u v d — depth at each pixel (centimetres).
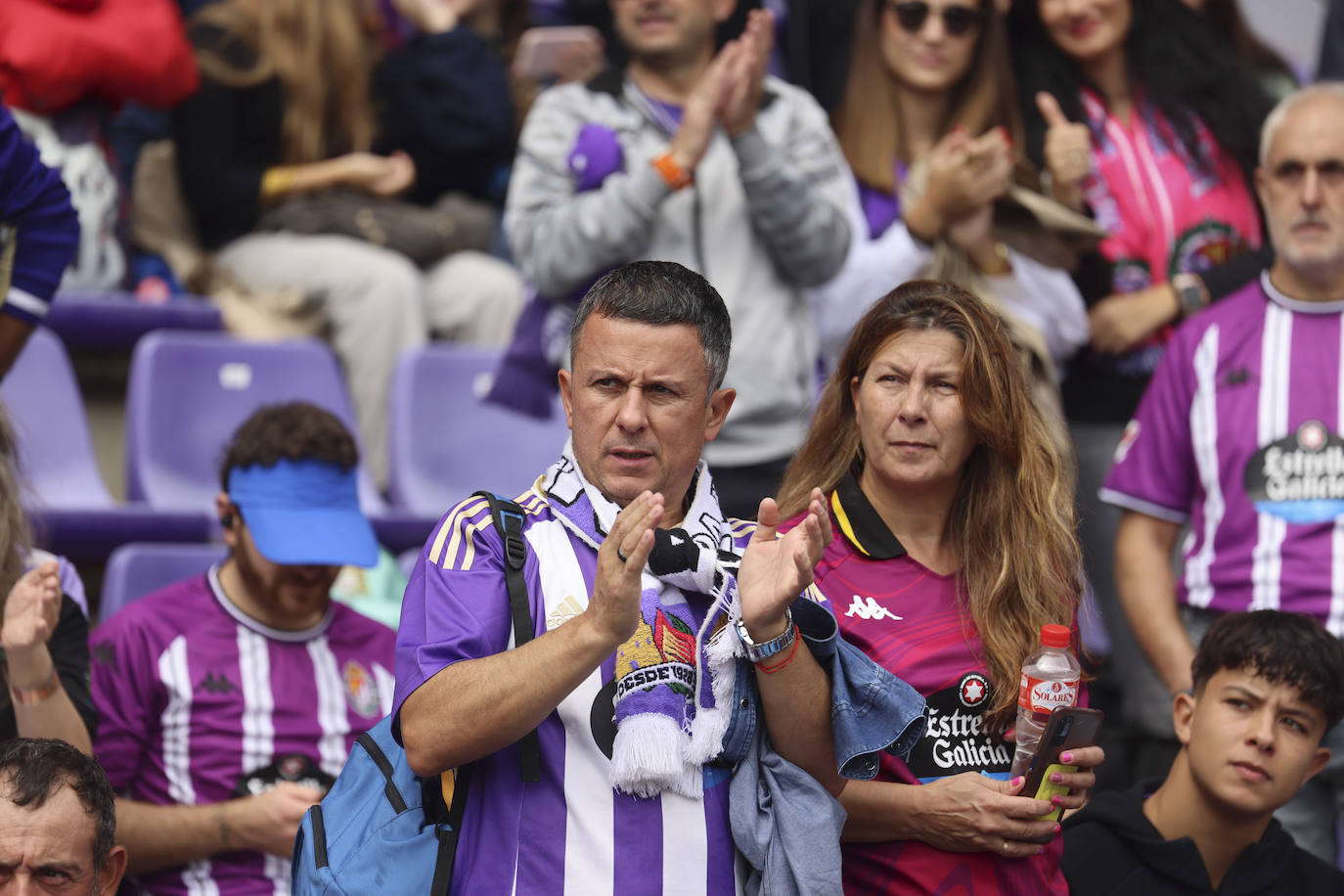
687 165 1684
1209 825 1323
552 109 1820
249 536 1458
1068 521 1158
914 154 1966
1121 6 1991
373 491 2230
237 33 2297
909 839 1073
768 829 960
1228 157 2016
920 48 1939
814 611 976
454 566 956
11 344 1340
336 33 2358
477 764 950
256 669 1450
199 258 2309
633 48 1812
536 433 2350
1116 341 1936
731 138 1708
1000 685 1093
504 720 883
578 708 940
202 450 2120
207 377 2148
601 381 968
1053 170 1923
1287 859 1348
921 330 1141
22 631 1118
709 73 1689
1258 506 1567
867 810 1061
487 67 2491
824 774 1005
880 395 1134
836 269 1794
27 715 1131
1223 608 1576
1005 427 1130
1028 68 2023
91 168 2083
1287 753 1293
